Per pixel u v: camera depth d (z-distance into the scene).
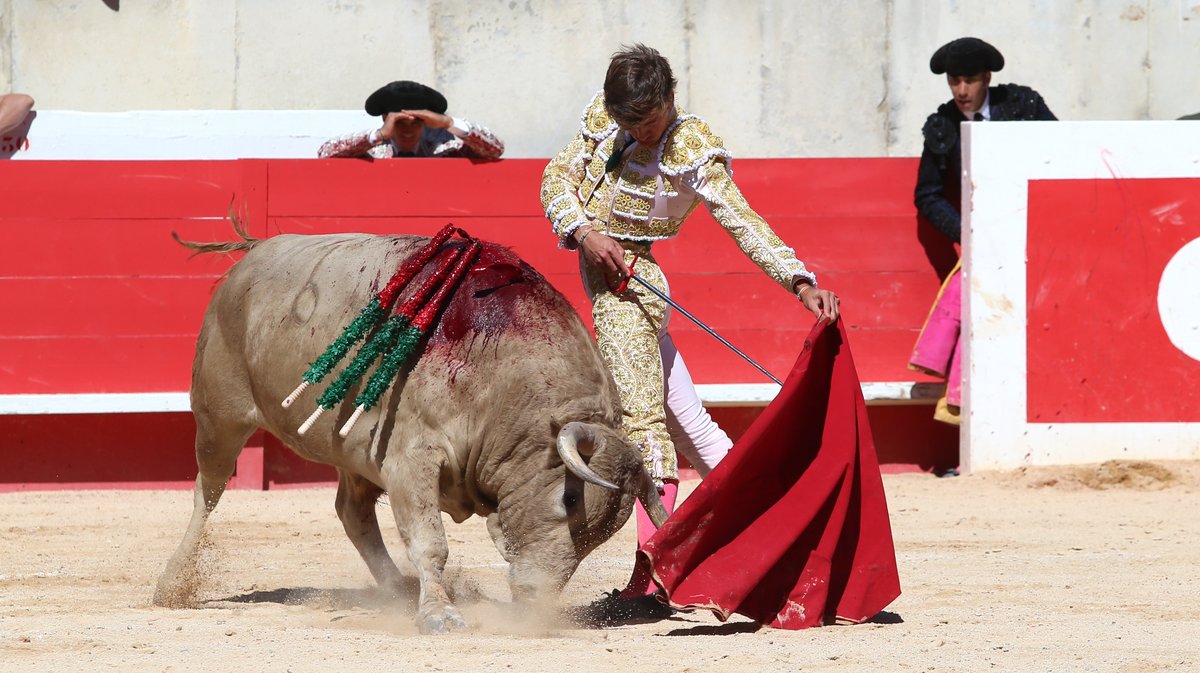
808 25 27.86
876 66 27.97
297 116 22.03
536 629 9.23
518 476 8.95
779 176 19.00
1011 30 28.09
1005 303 18.59
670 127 9.93
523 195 18.61
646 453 9.86
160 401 18.03
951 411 18.83
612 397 9.25
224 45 26.80
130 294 18.14
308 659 8.26
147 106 26.72
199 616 10.00
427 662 8.15
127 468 18.41
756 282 18.83
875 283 19.12
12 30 26.52
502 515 9.03
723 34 27.75
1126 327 18.72
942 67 19.16
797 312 18.89
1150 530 14.48
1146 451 18.75
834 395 9.56
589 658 8.29
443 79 27.23
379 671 7.93
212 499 11.09
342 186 18.41
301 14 26.89
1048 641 8.93
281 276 10.27
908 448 19.42
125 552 13.38
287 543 13.98
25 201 18.02
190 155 21.88
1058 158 18.61
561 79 27.41
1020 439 18.64
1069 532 14.37
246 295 10.42
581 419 8.95
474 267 9.49
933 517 15.44
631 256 10.11
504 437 8.97
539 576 8.91
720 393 18.61
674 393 10.42
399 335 9.22
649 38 27.58
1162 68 28.33
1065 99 28.22
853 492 9.62
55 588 11.38
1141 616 9.88
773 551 9.28
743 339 18.80
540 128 27.42
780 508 9.41
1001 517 15.41
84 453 18.36
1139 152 18.69
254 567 12.52
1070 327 18.69
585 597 10.83
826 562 9.46
